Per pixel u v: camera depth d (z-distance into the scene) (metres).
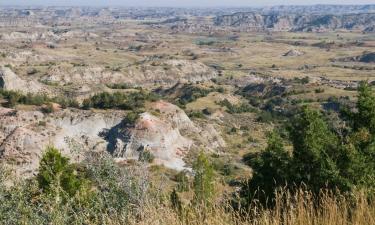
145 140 83.88
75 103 105.38
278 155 23.47
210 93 159.75
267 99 163.62
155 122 89.06
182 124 105.00
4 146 72.31
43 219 7.73
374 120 24.39
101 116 94.12
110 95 105.19
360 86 25.28
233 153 96.75
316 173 20.53
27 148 72.69
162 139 84.56
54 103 101.19
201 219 6.46
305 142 22.39
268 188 21.14
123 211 7.49
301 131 23.50
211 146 99.38
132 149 83.25
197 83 182.00
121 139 85.88
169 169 70.62
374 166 21.31
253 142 108.69
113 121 93.69
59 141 79.19
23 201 8.21
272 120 132.75
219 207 6.77
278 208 6.55
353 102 134.12
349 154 20.12
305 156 22.14
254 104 158.00
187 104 145.62
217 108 141.75
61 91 140.88
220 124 126.00
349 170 19.56
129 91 141.25
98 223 7.70
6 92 99.62
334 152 21.64
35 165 69.44
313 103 142.50
